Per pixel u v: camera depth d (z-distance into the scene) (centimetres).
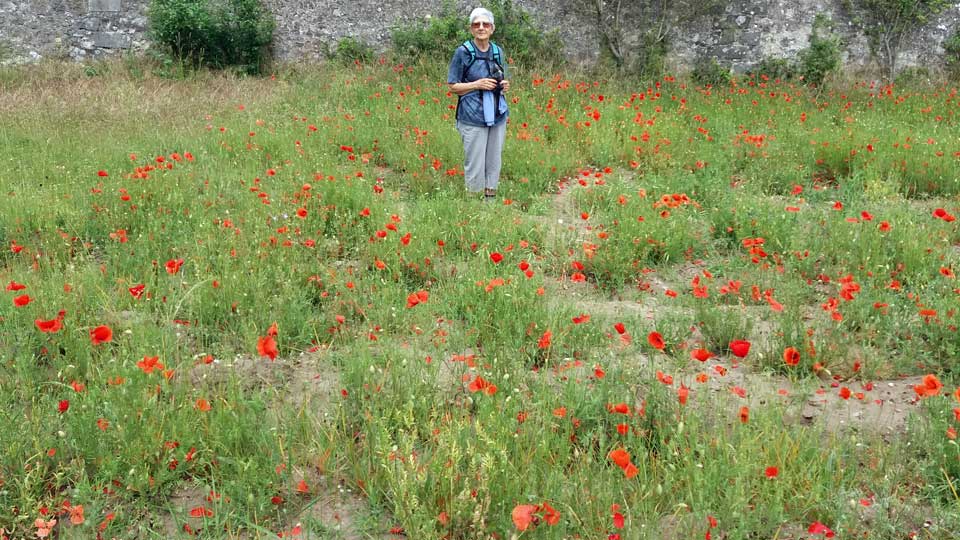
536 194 705
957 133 909
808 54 1373
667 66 1404
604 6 1405
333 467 281
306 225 560
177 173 688
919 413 321
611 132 880
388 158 828
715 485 249
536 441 278
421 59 1296
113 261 488
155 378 303
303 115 995
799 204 672
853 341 394
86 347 346
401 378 328
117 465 267
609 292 494
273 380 351
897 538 247
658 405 308
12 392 322
